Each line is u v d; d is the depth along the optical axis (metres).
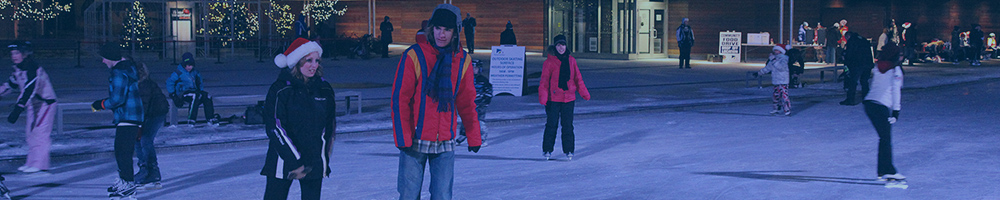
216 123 11.46
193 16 31.39
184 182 7.56
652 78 21.25
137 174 7.18
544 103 8.72
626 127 11.74
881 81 7.13
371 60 29.09
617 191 7.03
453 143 5.00
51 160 8.62
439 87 4.78
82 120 11.91
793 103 15.25
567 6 31.14
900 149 9.35
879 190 6.96
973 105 14.67
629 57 29.72
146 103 6.90
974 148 9.38
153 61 28.83
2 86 7.74
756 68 25.30
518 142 10.28
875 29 28.98
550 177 7.78
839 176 7.64
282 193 5.01
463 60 4.91
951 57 28.94
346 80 20.52
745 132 11.09
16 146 9.47
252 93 16.83
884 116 7.12
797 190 6.99
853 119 12.57
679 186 7.22
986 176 7.59
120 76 6.52
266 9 33.53
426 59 4.79
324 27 30.86
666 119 12.73
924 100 15.70
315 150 4.94
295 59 4.83
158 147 9.41
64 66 25.44
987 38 33.38
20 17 36.09
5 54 29.98
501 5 36.38
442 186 5.00
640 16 30.03
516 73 16.33
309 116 4.88
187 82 11.26
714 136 10.71
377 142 10.31
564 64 8.68
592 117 12.98
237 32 31.97
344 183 7.48
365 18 40.78
